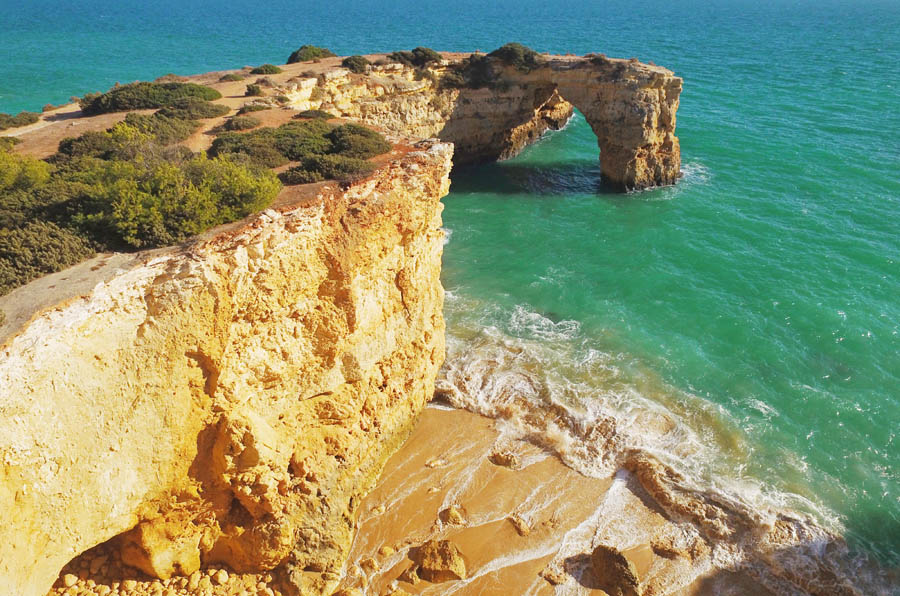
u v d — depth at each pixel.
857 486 20.70
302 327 18.52
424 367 23.89
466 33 149.50
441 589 17.52
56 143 29.48
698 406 24.23
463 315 30.67
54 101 69.81
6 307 14.57
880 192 43.03
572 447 22.48
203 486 16.58
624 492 20.75
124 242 17.80
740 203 43.03
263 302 17.02
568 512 19.97
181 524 16.59
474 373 26.30
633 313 30.69
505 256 37.03
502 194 47.41
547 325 29.84
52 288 15.36
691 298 31.67
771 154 51.53
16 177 20.42
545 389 25.23
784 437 22.72
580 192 47.66
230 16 199.25
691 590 17.59
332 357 19.30
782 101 67.50
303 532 17.91
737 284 32.78
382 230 20.23
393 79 48.09
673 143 47.25
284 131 29.62
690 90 74.25
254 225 17.00
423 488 20.95
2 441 12.51
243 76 47.09
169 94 37.69
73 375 13.80
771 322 29.41
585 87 47.53
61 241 16.92
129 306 14.85
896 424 23.17
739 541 18.91
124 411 14.83
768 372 26.12
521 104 52.72
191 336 15.51
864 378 25.53
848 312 29.61
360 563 18.41
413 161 22.38
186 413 15.84
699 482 20.78
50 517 13.67
